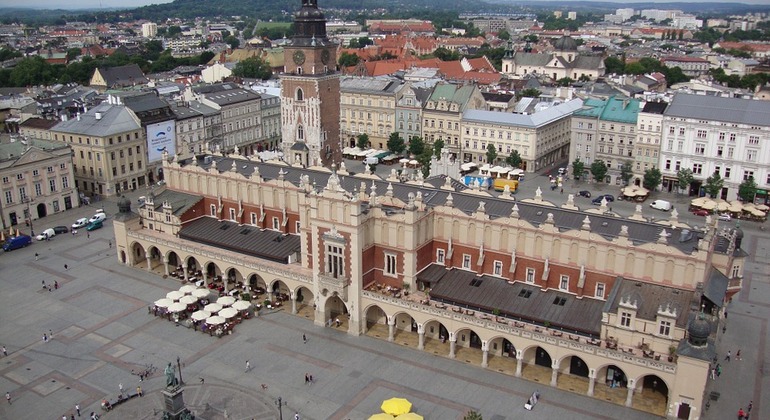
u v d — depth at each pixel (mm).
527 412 88688
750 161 173375
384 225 108312
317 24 174875
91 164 185875
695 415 83812
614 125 197000
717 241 103062
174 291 122500
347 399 91938
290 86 179250
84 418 88562
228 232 133125
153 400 92375
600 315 95938
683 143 182875
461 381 96250
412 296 107625
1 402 92062
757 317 114562
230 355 103562
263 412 88938
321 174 133000
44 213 169875
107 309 119562
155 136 196250
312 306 120375
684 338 84812
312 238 109188
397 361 101688
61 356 103875
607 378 95562
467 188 127688
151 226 139125
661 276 94812
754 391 92312
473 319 97812
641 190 181750
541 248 102938
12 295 125062
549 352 93188
